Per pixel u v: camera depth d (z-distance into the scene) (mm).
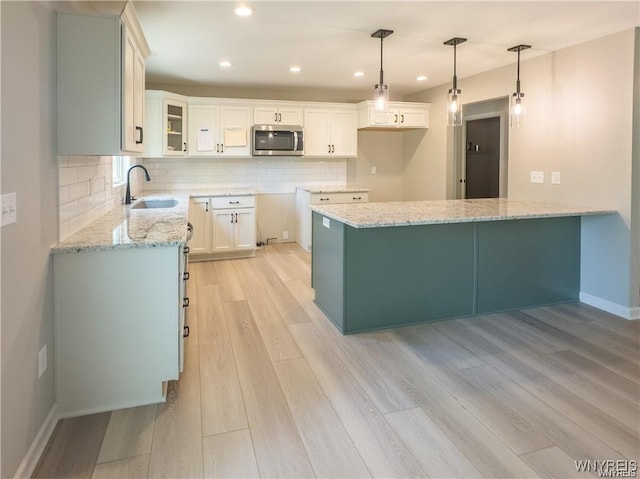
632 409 2248
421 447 1948
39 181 1925
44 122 2000
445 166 5961
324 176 6773
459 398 2357
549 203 4152
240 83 5770
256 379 2566
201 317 3604
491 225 3631
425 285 3457
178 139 5543
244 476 1770
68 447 1938
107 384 2223
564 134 4070
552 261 3902
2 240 1551
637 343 3092
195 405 2285
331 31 3545
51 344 2082
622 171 3600
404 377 2592
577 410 2240
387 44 3916
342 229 3189
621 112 3580
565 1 2943
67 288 2127
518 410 2242
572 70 3965
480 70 4934
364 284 3271
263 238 6605
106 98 2270
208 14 3162
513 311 3771
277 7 3033
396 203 4125
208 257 5680
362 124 6176
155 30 3523
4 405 1569
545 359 2834
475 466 1825
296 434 2043
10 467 1619
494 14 3176
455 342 3105
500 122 5379
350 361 2807
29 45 1820
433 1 2938
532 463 1843
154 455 1891
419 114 6203
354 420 2154
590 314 3697
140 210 3562
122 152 2344
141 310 2215
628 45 3494
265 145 5836
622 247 3645
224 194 5574
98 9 3008
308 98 6434
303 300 4059
